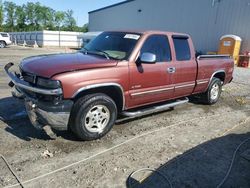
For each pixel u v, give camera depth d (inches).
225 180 144.6
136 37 201.5
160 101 224.4
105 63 176.7
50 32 1879.9
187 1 900.6
